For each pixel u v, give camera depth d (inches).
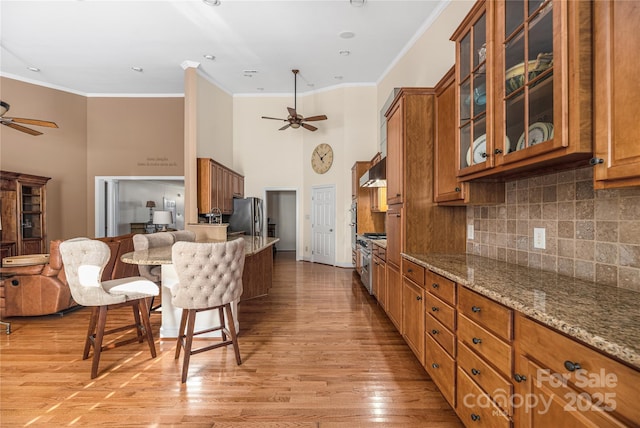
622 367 30.3
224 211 252.2
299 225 306.8
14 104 241.0
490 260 88.5
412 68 192.7
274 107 301.7
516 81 60.7
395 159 116.6
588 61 45.4
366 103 269.4
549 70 50.1
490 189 86.0
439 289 76.3
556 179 68.1
